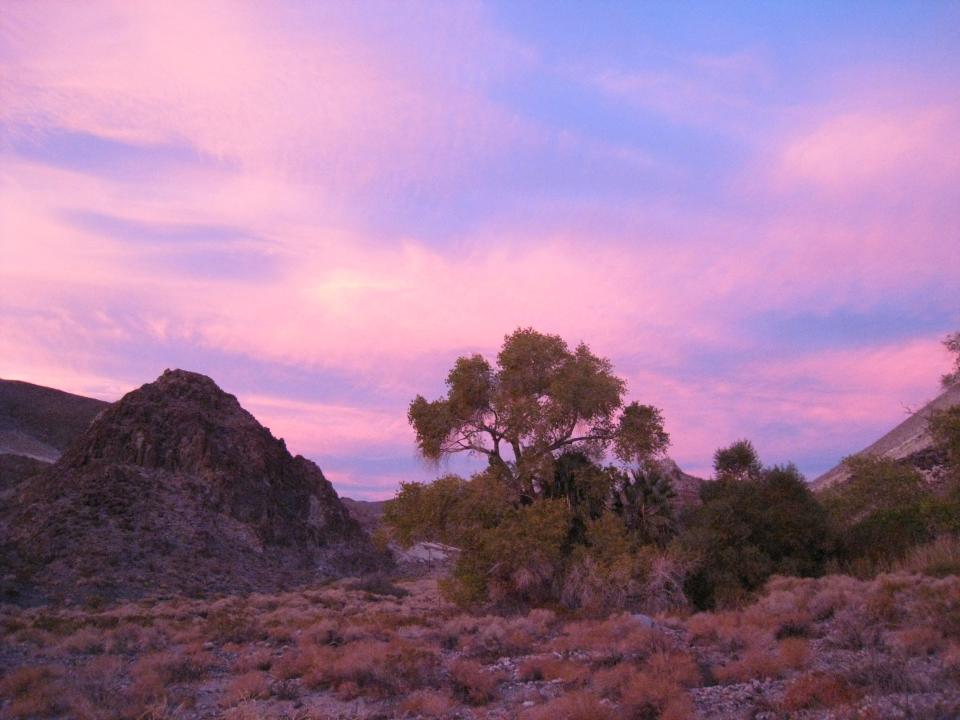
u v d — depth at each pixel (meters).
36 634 22.50
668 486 29.50
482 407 31.73
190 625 26.38
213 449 61.62
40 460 85.25
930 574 20.48
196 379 71.38
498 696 13.72
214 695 15.02
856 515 29.84
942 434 30.19
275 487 63.81
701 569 25.66
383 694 14.07
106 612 32.00
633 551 26.84
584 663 15.47
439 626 23.02
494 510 28.03
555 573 27.19
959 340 31.66
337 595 37.41
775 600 18.75
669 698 11.25
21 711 13.42
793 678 12.55
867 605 16.28
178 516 53.56
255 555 53.59
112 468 55.78
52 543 45.22
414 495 28.81
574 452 31.31
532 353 31.52
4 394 113.44
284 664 16.58
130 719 12.82
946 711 9.30
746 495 27.08
